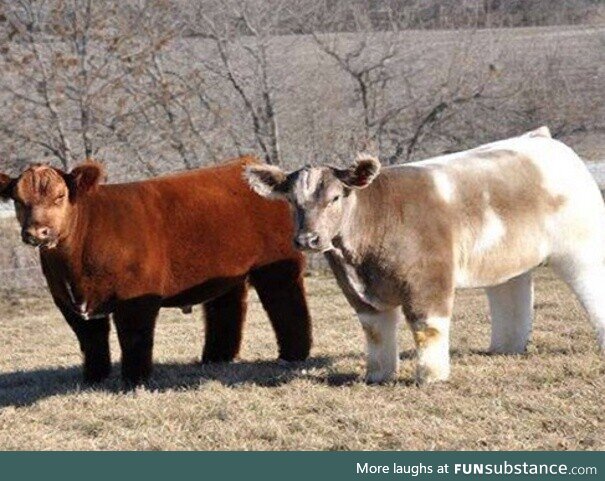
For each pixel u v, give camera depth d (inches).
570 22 1462.8
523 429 357.4
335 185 386.6
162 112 1123.3
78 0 1107.3
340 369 462.6
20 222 423.2
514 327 477.7
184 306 472.7
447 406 383.2
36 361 586.9
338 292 820.6
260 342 577.6
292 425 375.6
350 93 1192.2
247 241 472.4
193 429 378.0
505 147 441.1
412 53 1203.9
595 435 347.6
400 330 570.9
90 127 1101.7
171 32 1120.2
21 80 1106.1
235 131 1152.2
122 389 445.4
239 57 1154.7
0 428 394.0
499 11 1402.6
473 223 415.8
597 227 446.3
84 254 433.1
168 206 455.2
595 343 491.5
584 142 1261.1
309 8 1192.2
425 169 415.5
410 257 402.0
